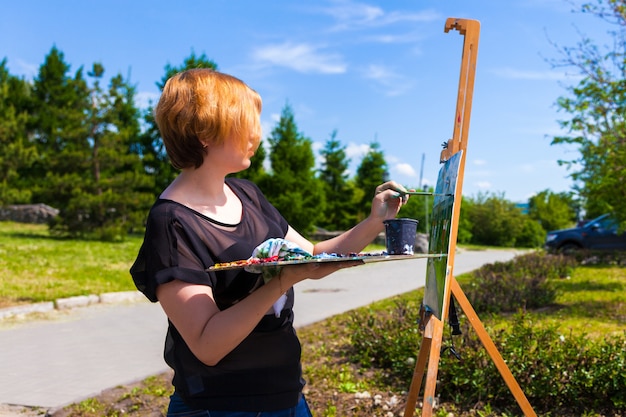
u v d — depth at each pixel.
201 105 1.90
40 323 8.34
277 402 1.97
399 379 5.12
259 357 1.95
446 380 4.68
